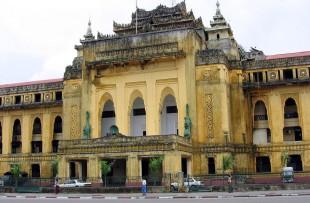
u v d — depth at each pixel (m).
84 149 46.75
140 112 55.78
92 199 30.55
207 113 49.31
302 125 50.38
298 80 50.28
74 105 56.09
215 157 47.88
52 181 47.19
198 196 31.03
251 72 53.28
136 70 52.81
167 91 52.19
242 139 50.94
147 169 49.91
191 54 50.44
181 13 60.12
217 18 58.91
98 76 54.28
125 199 29.86
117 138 45.47
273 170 50.62
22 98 65.06
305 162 49.53
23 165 62.97
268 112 52.09
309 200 23.78
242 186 38.12
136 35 53.25
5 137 64.88
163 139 43.53
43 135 62.75
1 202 27.11
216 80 49.56
